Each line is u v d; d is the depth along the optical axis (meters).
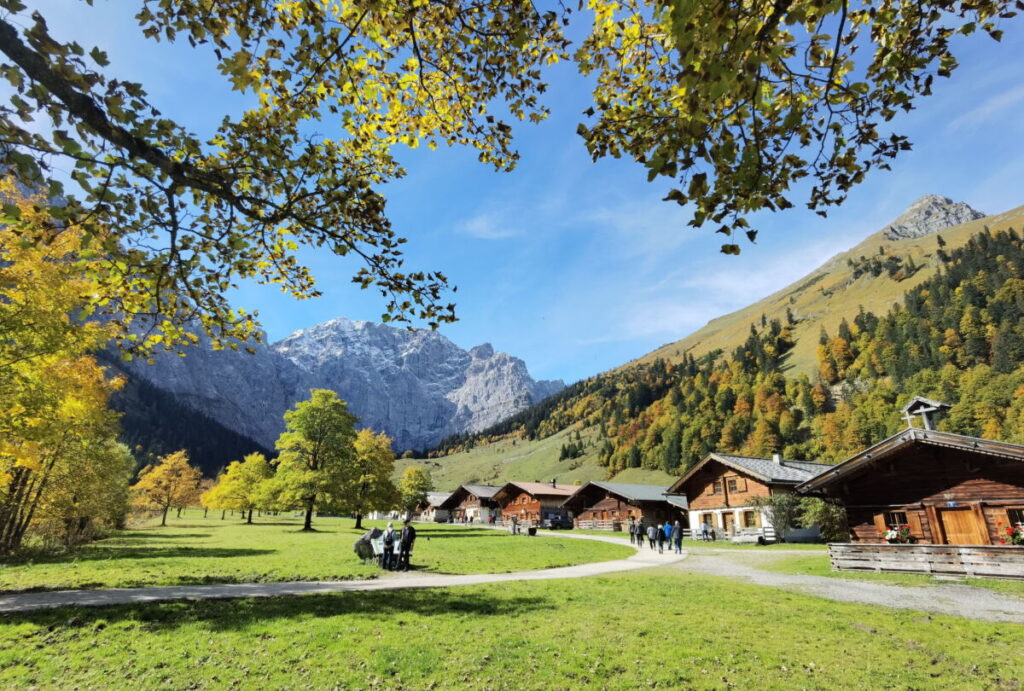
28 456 14.38
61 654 9.07
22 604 12.17
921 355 148.75
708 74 3.38
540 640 10.23
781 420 148.38
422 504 106.06
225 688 7.79
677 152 4.00
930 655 9.78
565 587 16.39
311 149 6.48
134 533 47.59
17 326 10.48
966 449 20.91
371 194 6.65
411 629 10.81
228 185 5.66
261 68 5.45
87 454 26.22
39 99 4.38
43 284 10.48
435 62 6.43
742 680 8.42
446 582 17.30
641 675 8.55
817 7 3.42
